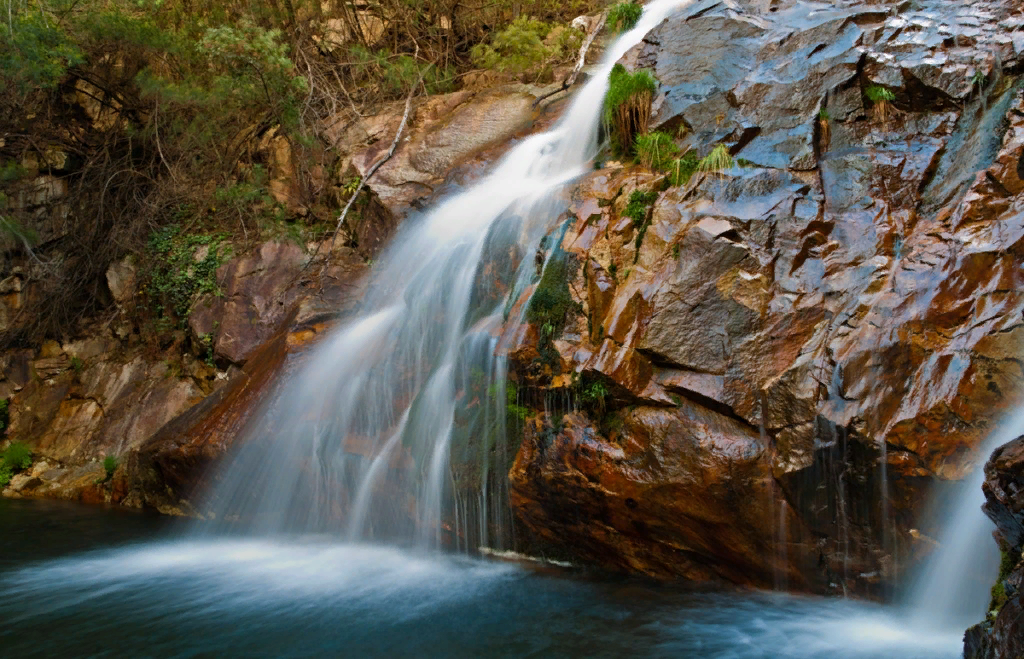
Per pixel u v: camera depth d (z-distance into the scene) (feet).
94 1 43.47
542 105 37.63
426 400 24.18
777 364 19.04
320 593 20.30
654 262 21.42
